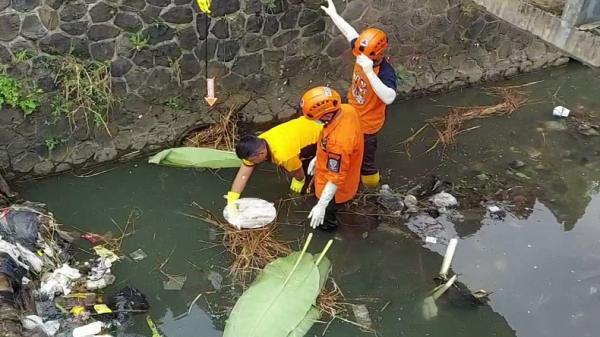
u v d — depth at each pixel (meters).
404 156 6.36
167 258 5.09
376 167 6.16
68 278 4.68
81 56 5.49
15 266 4.43
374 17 6.60
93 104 5.66
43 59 5.34
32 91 5.39
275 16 6.09
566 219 5.71
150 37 5.65
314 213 4.93
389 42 6.84
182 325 4.56
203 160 5.88
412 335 4.61
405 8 6.70
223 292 4.84
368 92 5.09
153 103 5.98
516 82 7.72
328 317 4.68
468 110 7.13
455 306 4.84
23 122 5.46
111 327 4.46
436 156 6.38
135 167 5.97
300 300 4.67
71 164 5.81
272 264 4.95
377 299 4.86
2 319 4.00
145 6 5.50
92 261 4.96
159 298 4.75
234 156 5.94
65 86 5.49
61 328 4.34
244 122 6.45
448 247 5.00
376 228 5.46
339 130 4.60
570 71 7.99
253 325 4.43
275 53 6.30
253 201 5.43
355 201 5.68
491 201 5.85
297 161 5.14
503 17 4.61
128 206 5.57
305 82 6.64
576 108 7.28
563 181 6.16
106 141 5.89
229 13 5.87
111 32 5.49
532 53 7.76
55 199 5.56
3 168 5.57
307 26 6.30
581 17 4.05
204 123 6.29
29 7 5.10
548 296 4.96
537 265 5.22
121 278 4.88
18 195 5.53
